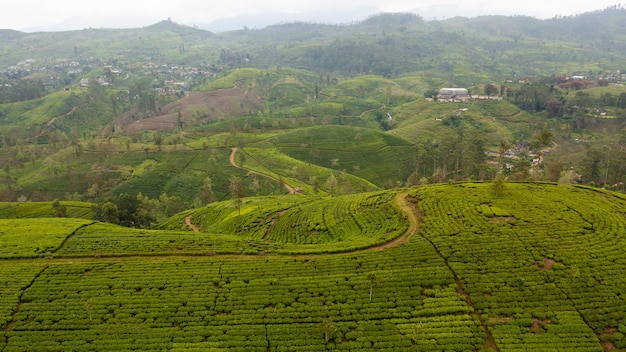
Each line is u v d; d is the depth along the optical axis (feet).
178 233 286.66
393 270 209.05
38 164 652.48
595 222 238.07
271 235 306.55
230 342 168.86
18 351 168.76
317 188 520.42
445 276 201.46
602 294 183.52
